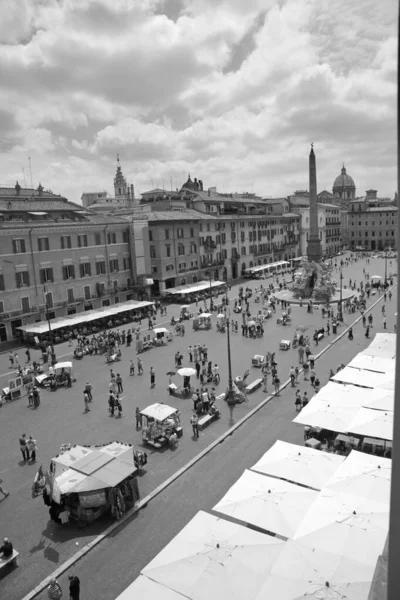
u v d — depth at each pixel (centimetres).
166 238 8231
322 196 18962
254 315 6575
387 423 2438
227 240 10138
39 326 5409
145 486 2314
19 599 1641
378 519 1594
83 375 4166
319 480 1978
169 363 4422
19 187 7238
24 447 2633
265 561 1448
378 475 1873
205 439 2805
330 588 1305
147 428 2819
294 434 2827
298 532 1559
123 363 4481
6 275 5541
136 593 1368
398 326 505
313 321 6138
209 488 2280
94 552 1866
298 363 4275
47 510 2164
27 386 3784
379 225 16912
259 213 12031
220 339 5322
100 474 2069
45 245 6009
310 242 8400
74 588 1576
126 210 9331
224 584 1368
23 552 1875
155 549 1866
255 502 1777
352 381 3173
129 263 7400
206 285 8288
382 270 11181
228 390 3369
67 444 2678
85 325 6103
